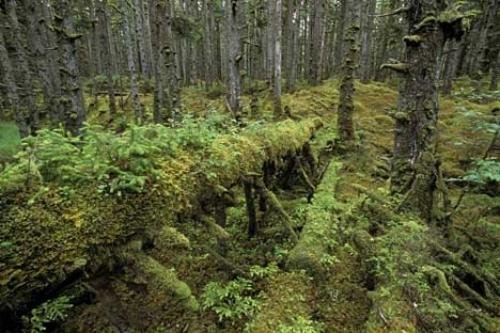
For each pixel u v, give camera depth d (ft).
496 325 11.86
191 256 14.46
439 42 16.56
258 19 89.25
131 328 11.31
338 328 11.38
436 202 16.62
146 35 83.25
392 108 46.11
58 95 56.85
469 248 15.37
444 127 35.86
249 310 11.62
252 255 15.37
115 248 8.98
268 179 18.58
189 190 11.02
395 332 9.87
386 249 12.92
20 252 7.29
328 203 18.70
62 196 8.48
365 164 28.02
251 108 42.68
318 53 73.20
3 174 8.53
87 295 11.82
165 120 46.06
